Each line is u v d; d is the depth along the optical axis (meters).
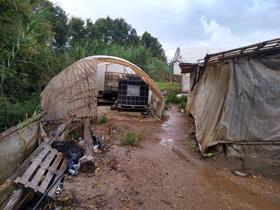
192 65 12.39
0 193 3.78
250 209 4.26
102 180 4.80
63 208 3.83
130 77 11.80
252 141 6.20
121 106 11.52
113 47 25.52
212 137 6.56
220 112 6.65
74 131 7.72
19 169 4.54
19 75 10.20
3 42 7.07
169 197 4.44
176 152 6.85
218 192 4.77
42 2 10.43
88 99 9.30
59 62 15.97
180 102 15.79
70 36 31.45
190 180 5.19
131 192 4.47
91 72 9.49
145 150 6.75
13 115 6.84
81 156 5.60
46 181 4.32
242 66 6.39
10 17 7.26
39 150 5.36
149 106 11.77
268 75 6.13
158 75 28.62
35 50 9.88
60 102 9.27
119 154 6.22
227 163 6.18
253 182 5.34
